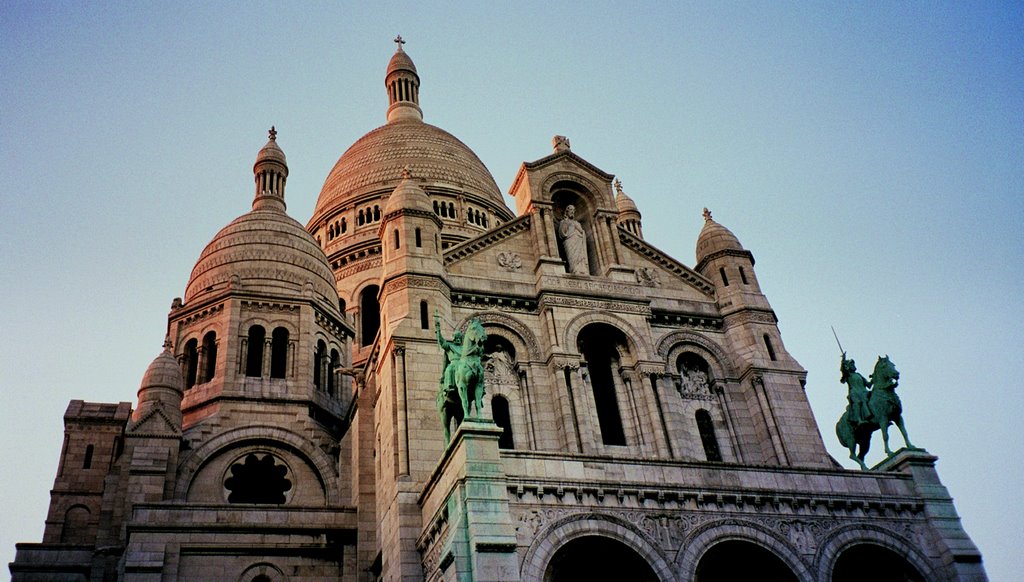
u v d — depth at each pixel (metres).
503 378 42.28
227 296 54.81
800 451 42.81
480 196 78.44
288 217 63.12
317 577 41.22
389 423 38.94
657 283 48.41
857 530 34.62
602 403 43.41
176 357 54.47
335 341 58.03
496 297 44.19
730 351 46.81
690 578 31.22
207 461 48.25
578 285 45.50
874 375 40.16
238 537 41.12
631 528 31.55
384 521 38.41
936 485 36.75
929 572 34.59
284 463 49.72
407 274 42.34
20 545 44.22
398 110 93.38
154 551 39.88
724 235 50.78
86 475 51.62
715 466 34.12
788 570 32.78
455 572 28.77
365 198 77.00
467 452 30.84
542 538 30.25
